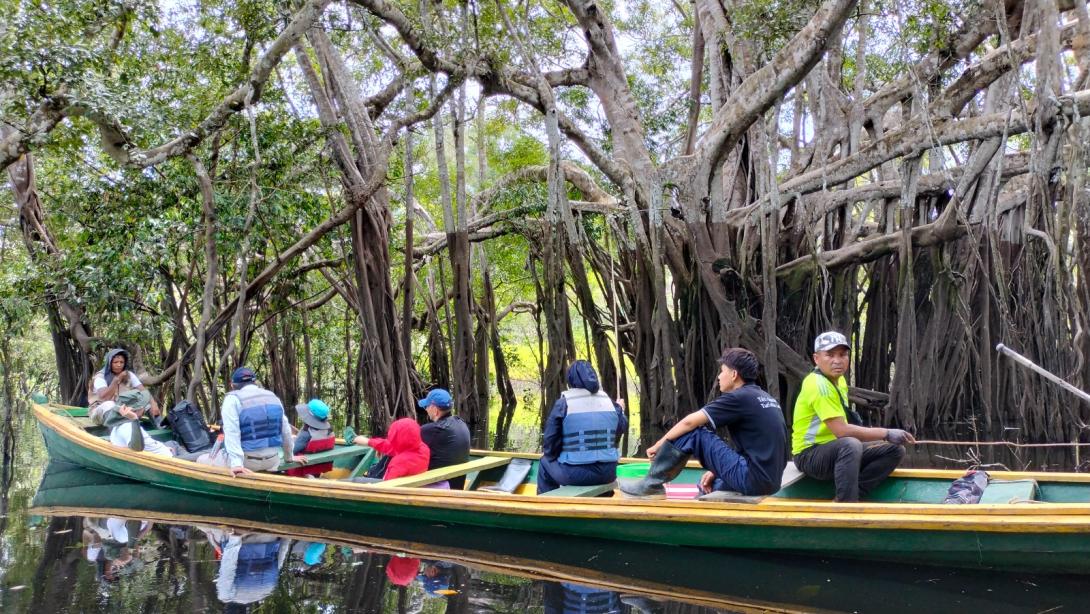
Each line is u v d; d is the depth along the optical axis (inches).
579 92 671.8
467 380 564.4
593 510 210.1
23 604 160.1
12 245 674.8
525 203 655.1
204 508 264.7
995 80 485.4
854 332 516.1
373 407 511.2
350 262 545.0
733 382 214.7
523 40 572.1
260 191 472.1
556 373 529.3
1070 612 155.4
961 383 476.1
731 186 557.6
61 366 560.7
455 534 225.5
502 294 896.3
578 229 593.6
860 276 649.0
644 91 669.9
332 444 316.2
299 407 312.0
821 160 521.7
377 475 282.0
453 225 565.3
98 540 218.1
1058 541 170.1
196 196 483.8
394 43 616.7
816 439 215.8
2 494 291.0
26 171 539.8
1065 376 417.7
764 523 193.2
